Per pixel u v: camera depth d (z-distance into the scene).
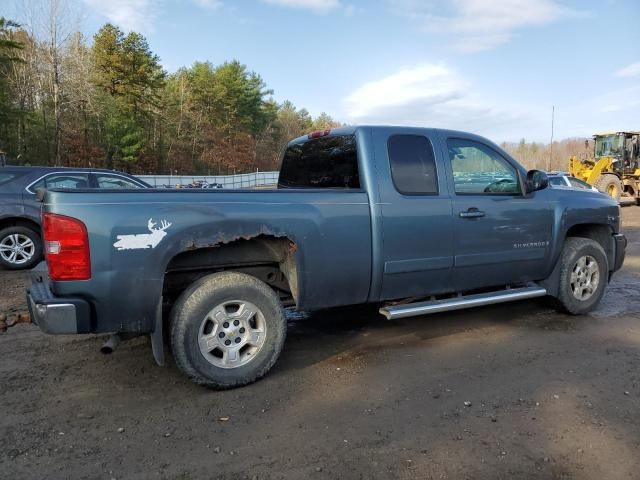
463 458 2.83
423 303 4.60
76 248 3.24
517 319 5.49
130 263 3.35
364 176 4.21
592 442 2.99
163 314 3.95
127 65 51.81
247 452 2.92
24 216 8.09
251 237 3.70
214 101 68.25
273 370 4.11
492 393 3.66
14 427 3.21
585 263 5.54
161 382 3.89
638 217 17.42
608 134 22.02
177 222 3.47
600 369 4.09
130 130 47.75
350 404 3.51
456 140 4.71
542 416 3.30
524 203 4.99
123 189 3.43
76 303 3.23
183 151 63.62
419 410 3.41
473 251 4.69
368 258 4.17
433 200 4.44
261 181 56.19
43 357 4.41
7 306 6.02
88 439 3.07
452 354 4.46
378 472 2.71
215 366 3.66
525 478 2.65
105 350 3.51
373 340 4.84
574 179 14.24
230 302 3.71
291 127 89.12
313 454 2.89
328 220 3.98
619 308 5.91
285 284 4.30
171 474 2.71
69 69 41.16
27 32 39.06
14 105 38.66
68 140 42.41
